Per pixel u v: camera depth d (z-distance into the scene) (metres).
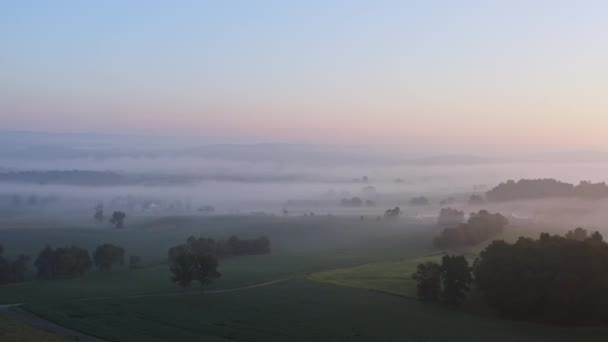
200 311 91.94
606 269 92.50
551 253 96.88
